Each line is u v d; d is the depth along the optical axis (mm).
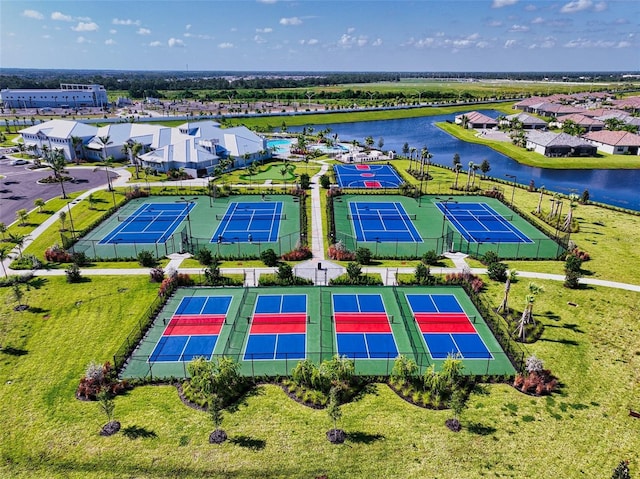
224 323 42531
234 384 33281
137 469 27047
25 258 54125
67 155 108125
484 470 26922
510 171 110312
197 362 32656
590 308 44719
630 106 198125
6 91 199375
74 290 47875
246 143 113125
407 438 29109
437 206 78188
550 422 30547
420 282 49719
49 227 66438
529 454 28016
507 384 34500
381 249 59406
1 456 28125
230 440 28906
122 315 43344
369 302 46281
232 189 86938
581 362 36750
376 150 128500
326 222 69312
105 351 38000
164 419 30734
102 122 160500
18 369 35750
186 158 96875
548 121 169250
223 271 52438
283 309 44938
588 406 32094
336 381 33469
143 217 71625
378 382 34625
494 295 47250
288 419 30672
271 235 64125
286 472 26766
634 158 120188
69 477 26672
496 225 68875
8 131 142500
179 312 44281
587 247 59844
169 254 57281
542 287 40406
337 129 178375
